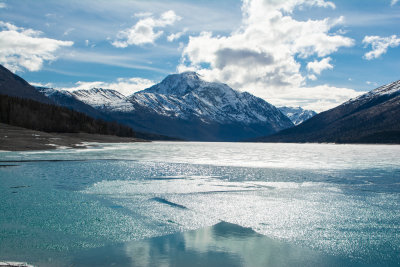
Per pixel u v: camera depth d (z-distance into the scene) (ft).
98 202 65.67
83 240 43.62
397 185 90.07
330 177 107.04
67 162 146.82
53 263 35.83
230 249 40.96
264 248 41.32
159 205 63.77
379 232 47.62
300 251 40.40
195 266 35.60
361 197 72.54
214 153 267.80
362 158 212.84
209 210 60.13
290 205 64.34
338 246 42.27
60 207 60.95
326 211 59.77
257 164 154.81
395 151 348.38
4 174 105.40
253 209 61.11
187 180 97.45
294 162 170.81
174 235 46.26
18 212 56.85
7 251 39.27
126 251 39.91
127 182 91.91
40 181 91.40
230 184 90.22
